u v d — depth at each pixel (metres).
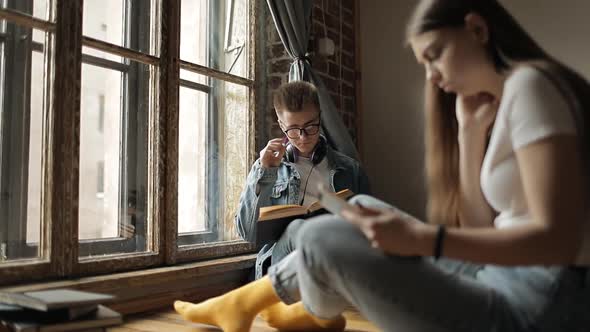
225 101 2.52
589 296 0.80
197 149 2.37
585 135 0.76
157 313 1.91
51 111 1.75
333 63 3.06
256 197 2.07
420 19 0.92
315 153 2.15
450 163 1.15
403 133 3.19
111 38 2.05
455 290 0.84
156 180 2.13
